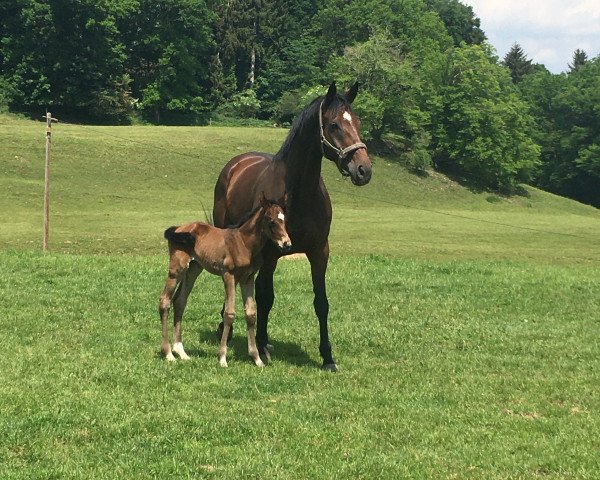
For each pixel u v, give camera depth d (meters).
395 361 10.68
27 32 81.75
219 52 102.38
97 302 13.71
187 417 7.51
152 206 46.97
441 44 100.62
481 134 80.44
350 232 39.78
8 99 80.81
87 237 31.39
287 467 6.41
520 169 84.44
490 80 83.44
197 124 92.38
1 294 14.00
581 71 106.88
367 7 99.00
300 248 10.05
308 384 9.08
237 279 9.71
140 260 19.97
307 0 110.56
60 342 10.67
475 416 8.06
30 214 39.72
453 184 75.56
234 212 11.20
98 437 6.94
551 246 38.72
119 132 65.62
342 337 11.91
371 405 8.33
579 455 6.93
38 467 6.20
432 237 39.69
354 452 6.80
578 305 15.73
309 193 9.87
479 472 6.46
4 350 10.08
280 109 94.62
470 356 11.08
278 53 105.62
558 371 10.35
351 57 83.19
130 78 92.94
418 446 7.10
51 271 17.03
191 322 12.55
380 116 78.38
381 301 15.21
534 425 7.80
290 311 13.84
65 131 62.09
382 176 70.88
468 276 19.31
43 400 7.87
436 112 82.12
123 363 9.58
